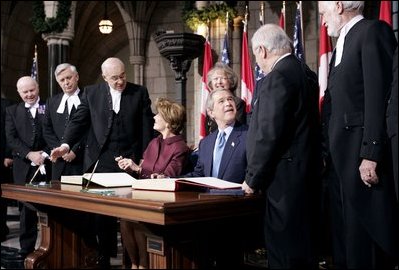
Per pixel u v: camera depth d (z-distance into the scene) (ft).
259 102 9.83
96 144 16.28
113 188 11.26
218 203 8.83
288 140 9.92
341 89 9.86
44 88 65.77
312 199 10.12
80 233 14.47
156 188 10.49
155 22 56.24
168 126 13.62
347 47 9.96
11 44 55.98
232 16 35.04
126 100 16.37
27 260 13.76
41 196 11.50
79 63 65.62
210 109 12.23
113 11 63.00
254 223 11.35
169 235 9.47
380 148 9.00
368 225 9.41
